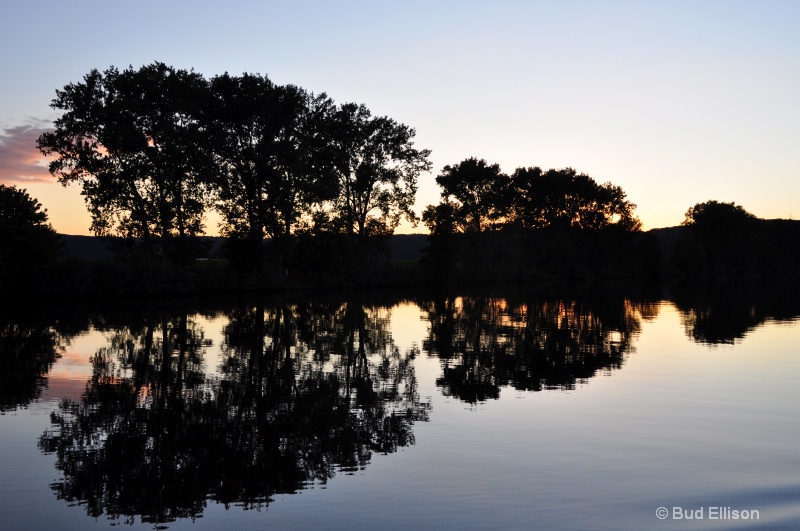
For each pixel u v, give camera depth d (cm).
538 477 989
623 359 2191
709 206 14775
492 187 9356
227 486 973
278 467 1057
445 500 901
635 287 8575
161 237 5712
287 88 6062
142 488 970
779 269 15112
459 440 1202
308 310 4397
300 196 6266
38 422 1353
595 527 806
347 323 3497
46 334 2914
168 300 5291
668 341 2675
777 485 948
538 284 9544
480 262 9388
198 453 1138
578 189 10844
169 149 5306
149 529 820
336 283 7575
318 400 1562
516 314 4147
